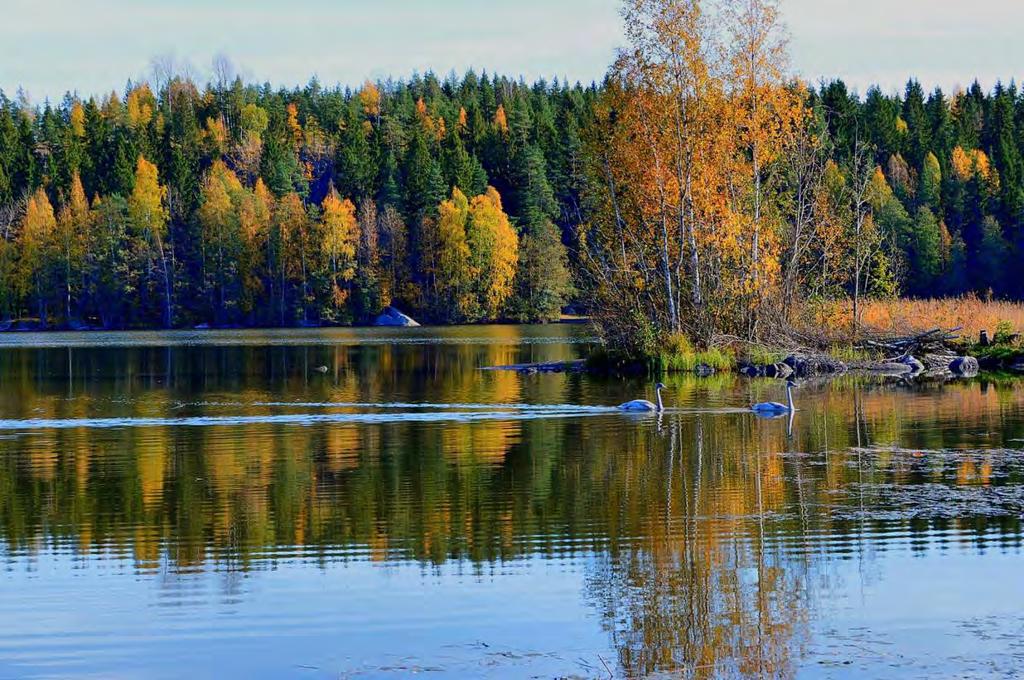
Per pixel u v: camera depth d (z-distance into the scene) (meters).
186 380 72.25
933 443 40.53
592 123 80.19
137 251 182.25
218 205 183.75
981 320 85.06
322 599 23.11
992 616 21.55
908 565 24.78
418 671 19.28
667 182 74.81
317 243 182.25
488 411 51.81
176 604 22.92
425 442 42.19
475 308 180.00
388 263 185.88
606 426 45.94
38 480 35.38
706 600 22.69
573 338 126.38
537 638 20.73
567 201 196.25
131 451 40.97
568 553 26.11
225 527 29.11
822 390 60.09
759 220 76.88
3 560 26.25
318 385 67.44
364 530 28.56
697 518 29.16
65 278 179.38
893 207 155.88
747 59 75.12
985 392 58.00
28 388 66.94
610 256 78.62
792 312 78.00
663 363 73.00
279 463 37.94
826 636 20.59
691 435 43.09
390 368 80.81
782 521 28.70
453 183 199.75
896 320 82.69
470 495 32.34
